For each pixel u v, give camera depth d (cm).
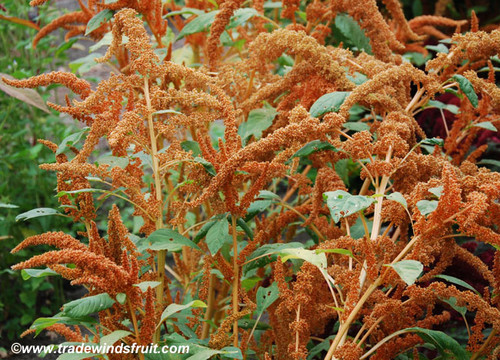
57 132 326
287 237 250
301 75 214
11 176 321
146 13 232
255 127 224
